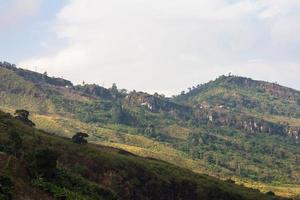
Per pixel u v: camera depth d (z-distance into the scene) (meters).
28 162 81.50
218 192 158.75
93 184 98.94
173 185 152.50
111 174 136.25
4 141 98.19
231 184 182.12
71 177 94.62
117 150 180.12
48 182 79.38
